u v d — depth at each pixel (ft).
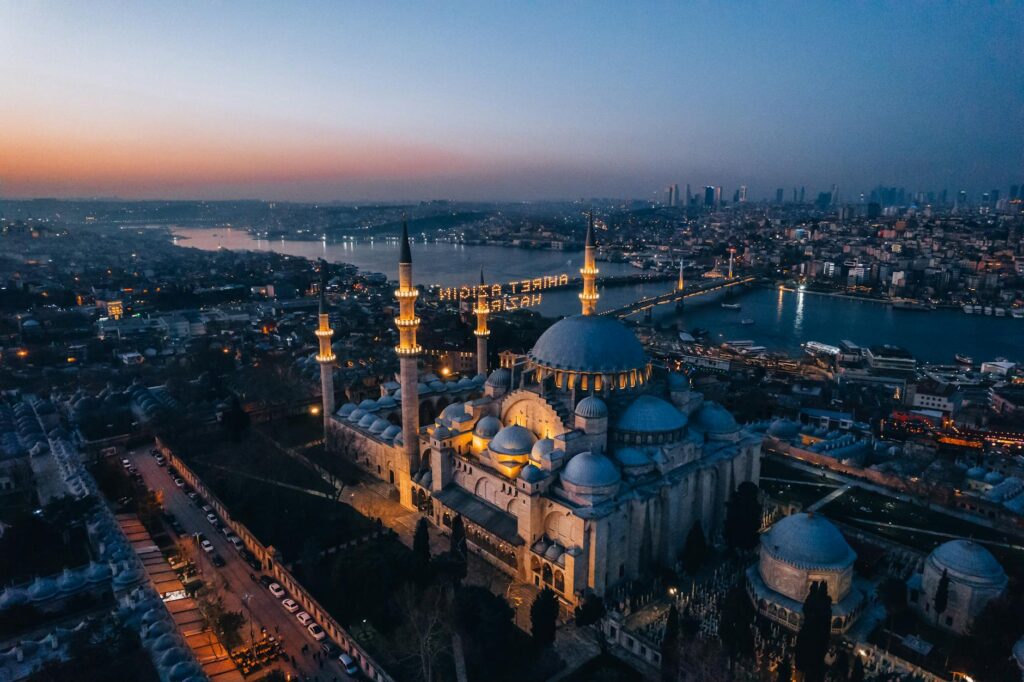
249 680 316.40
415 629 332.80
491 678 317.42
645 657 333.62
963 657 307.99
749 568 388.16
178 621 364.17
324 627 358.43
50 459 607.78
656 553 412.36
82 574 392.27
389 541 413.59
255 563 428.97
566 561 370.32
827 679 309.22
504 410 477.36
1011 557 405.39
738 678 308.60
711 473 442.50
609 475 384.47
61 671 306.35
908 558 411.34
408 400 497.46
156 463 599.98
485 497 450.71
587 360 451.53
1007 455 595.06
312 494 524.11
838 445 593.01
